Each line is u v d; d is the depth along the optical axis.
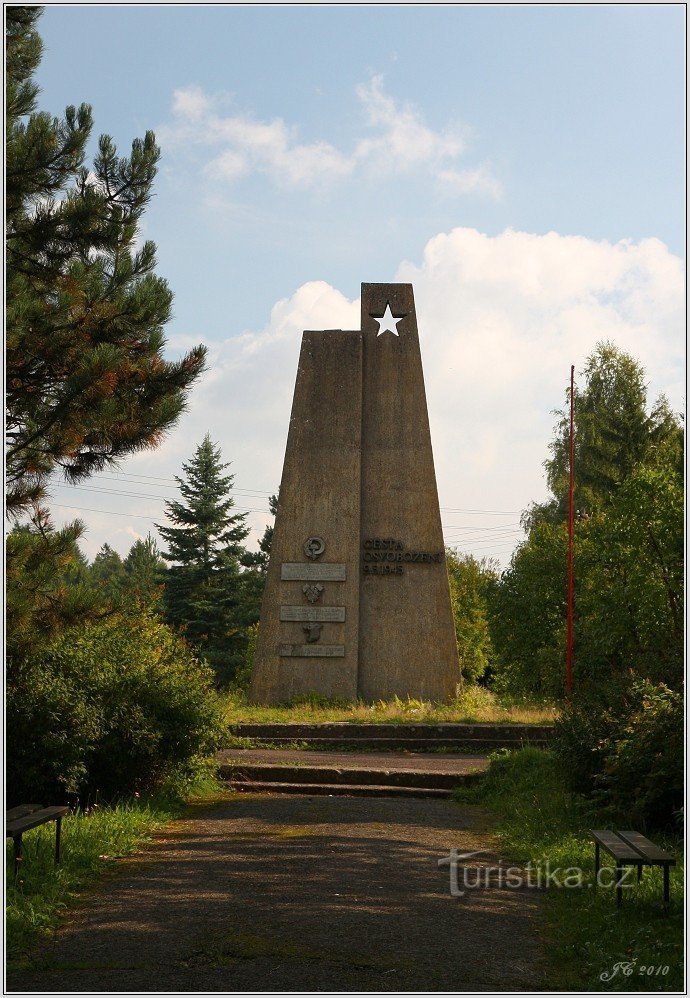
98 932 7.80
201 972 6.94
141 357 14.34
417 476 28.16
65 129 14.27
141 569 66.06
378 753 19.91
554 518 51.19
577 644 32.25
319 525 27.83
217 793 14.84
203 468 58.94
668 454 20.73
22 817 9.24
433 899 8.89
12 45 14.88
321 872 9.75
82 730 11.70
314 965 7.10
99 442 14.08
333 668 27.12
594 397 51.84
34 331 12.95
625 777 11.47
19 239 14.14
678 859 9.85
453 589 56.91
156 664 14.58
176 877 9.52
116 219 14.84
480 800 14.66
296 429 28.38
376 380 28.72
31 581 12.89
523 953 7.53
